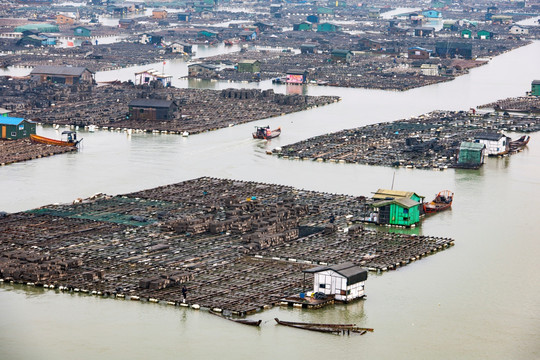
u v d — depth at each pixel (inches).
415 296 5423.2
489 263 6023.6
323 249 6240.2
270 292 5408.5
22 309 5167.3
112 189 7815.0
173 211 7101.4
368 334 4891.7
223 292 5398.6
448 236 6614.2
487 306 5300.2
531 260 6097.4
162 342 4776.1
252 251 6181.1
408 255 6102.4
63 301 5285.4
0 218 6815.9
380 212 6884.8
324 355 4653.1
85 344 4751.5
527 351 4729.3
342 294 5275.6
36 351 4662.9
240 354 4650.6
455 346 4776.1
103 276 5629.9
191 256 6063.0
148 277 5610.2
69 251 6058.1
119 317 5073.8
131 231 6569.9
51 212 7022.6
